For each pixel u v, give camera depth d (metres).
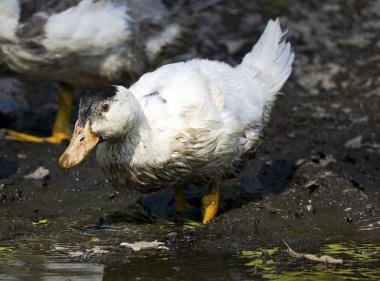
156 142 9.25
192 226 10.24
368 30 17.55
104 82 13.37
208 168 9.70
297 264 8.88
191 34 13.19
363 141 13.30
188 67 9.90
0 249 9.49
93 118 8.94
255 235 9.85
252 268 8.77
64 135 13.80
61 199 11.42
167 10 12.90
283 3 18.19
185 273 8.66
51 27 12.48
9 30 12.59
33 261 9.05
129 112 9.02
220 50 16.59
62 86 13.77
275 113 14.55
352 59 16.53
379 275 8.55
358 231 9.98
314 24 17.67
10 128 14.45
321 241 9.66
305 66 16.30
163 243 9.50
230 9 17.59
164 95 9.40
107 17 12.54
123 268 8.80
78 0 12.53
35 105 15.43
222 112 9.52
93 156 12.70
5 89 15.41
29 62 12.83
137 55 12.94
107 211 10.93
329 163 12.18
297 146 13.09
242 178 11.82
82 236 9.96
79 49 12.62
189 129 9.27
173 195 11.26
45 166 12.47
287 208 10.61
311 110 14.68
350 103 14.99
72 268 8.80
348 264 8.89
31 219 10.66
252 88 10.32
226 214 10.41
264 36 10.99
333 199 10.75
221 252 9.30
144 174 9.44
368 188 11.20
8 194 11.47
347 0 18.33
